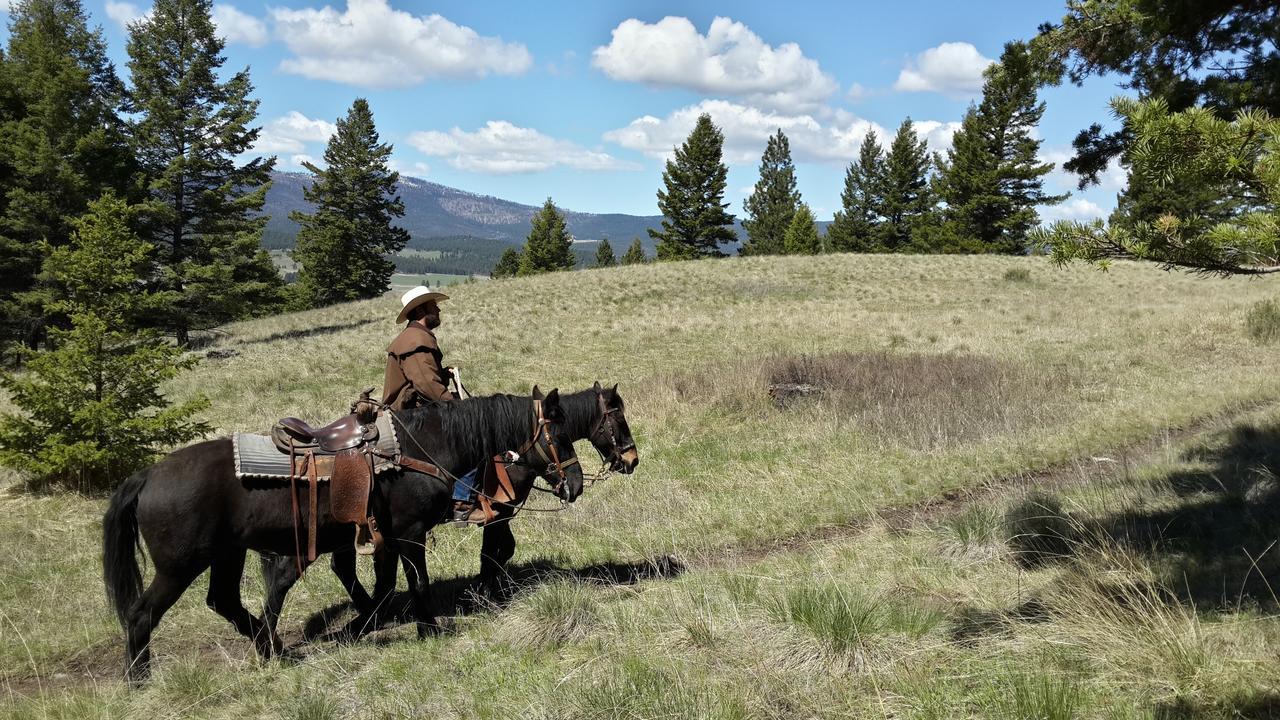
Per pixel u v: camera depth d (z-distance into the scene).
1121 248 3.46
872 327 23.95
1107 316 25.16
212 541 5.15
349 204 61.47
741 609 5.71
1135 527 7.11
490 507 6.27
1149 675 4.37
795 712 4.39
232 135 30.09
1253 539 6.53
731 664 4.96
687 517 8.70
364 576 7.38
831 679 4.66
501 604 6.45
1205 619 5.02
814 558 7.24
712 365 16.95
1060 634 4.93
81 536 8.29
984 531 7.11
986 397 13.29
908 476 9.86
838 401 13.62
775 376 15.12
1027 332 22.27
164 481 5.07
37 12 35.25
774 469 10.52
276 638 5.78
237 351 26.39
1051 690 4.19
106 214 10.38
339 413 14.76
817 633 5.01
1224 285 33.56
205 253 29.75
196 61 29.77
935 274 39.44
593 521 8.67
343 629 6.29
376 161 61.03
